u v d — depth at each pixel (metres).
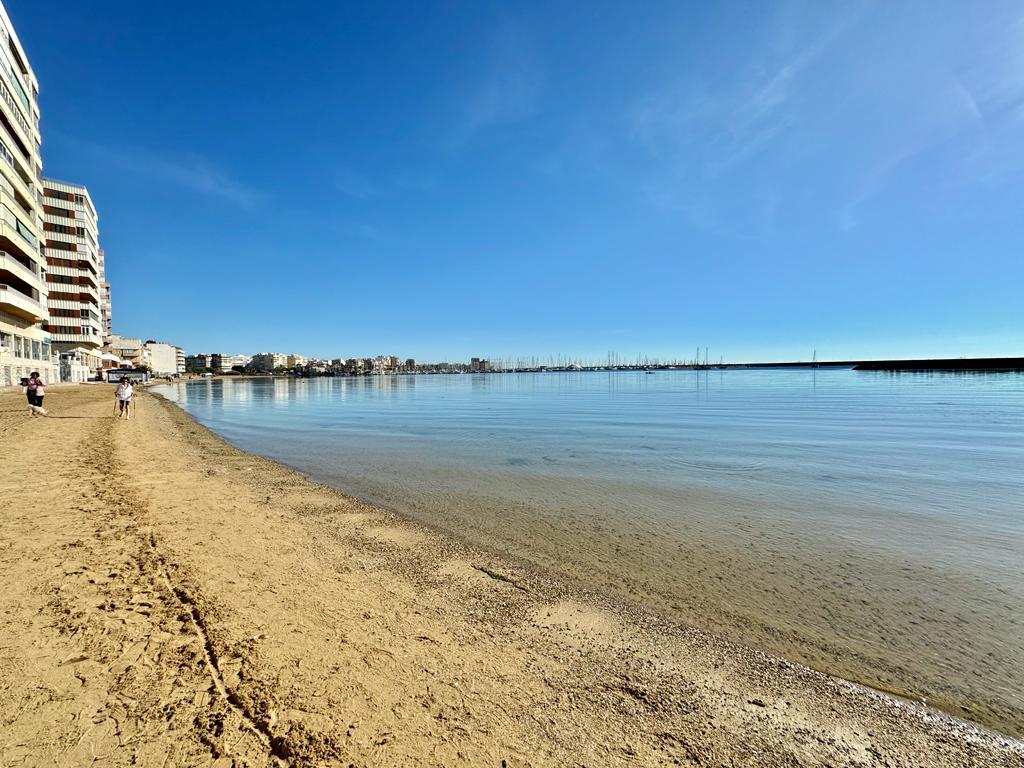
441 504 10.45
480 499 10.94
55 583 4.91
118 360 127.69
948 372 147.50
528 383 118.69
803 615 5.64
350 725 3.12
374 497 10.98
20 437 15.84
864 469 14.69
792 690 4.14
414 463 15.66
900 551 7.84
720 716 3.70
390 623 4.77
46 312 51.53
